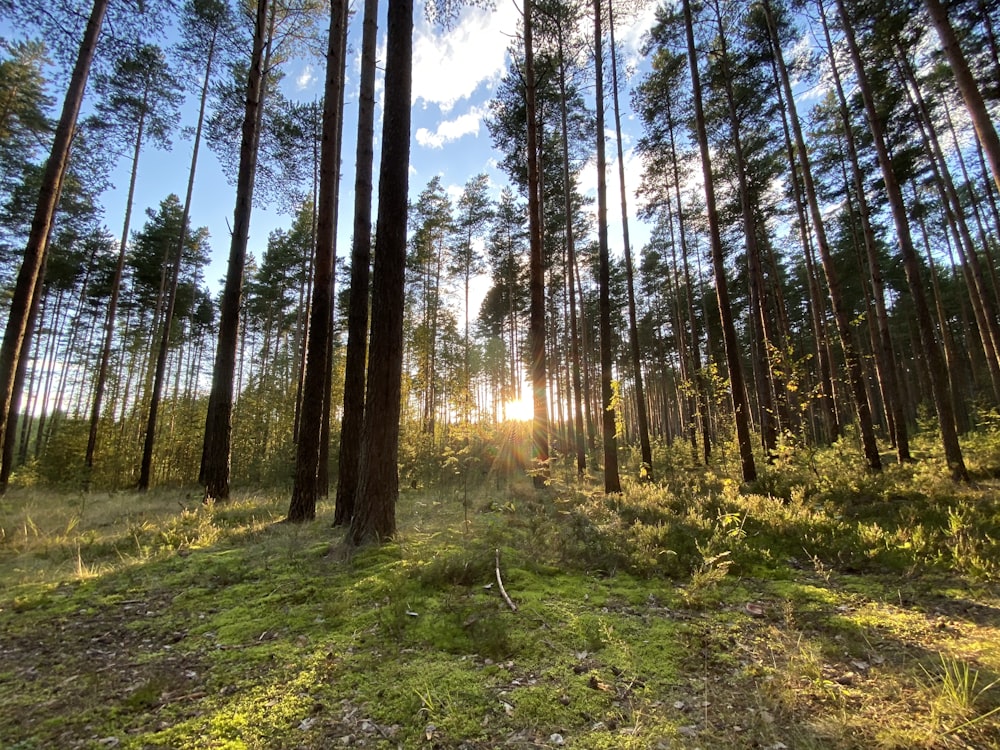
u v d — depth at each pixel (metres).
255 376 32.19
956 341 34.97
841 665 3.02
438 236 29.14
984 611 3.71
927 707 2.49
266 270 30.70
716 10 13.80
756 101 15.91
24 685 2.90
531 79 12.98
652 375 43.56
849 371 12.06
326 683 2.82
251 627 3.65
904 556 5.03
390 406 5.97
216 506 9.94
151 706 2.64
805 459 10.83
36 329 28.67
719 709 2.55
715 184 20.34
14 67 17.30
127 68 15.35
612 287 29.77
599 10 11.93
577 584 4.53
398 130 6.17
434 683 2.79
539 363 12.63
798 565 5.22
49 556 6.12
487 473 14.30
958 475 9.87
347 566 5.00
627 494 10.26
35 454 28.31
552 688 2.76
